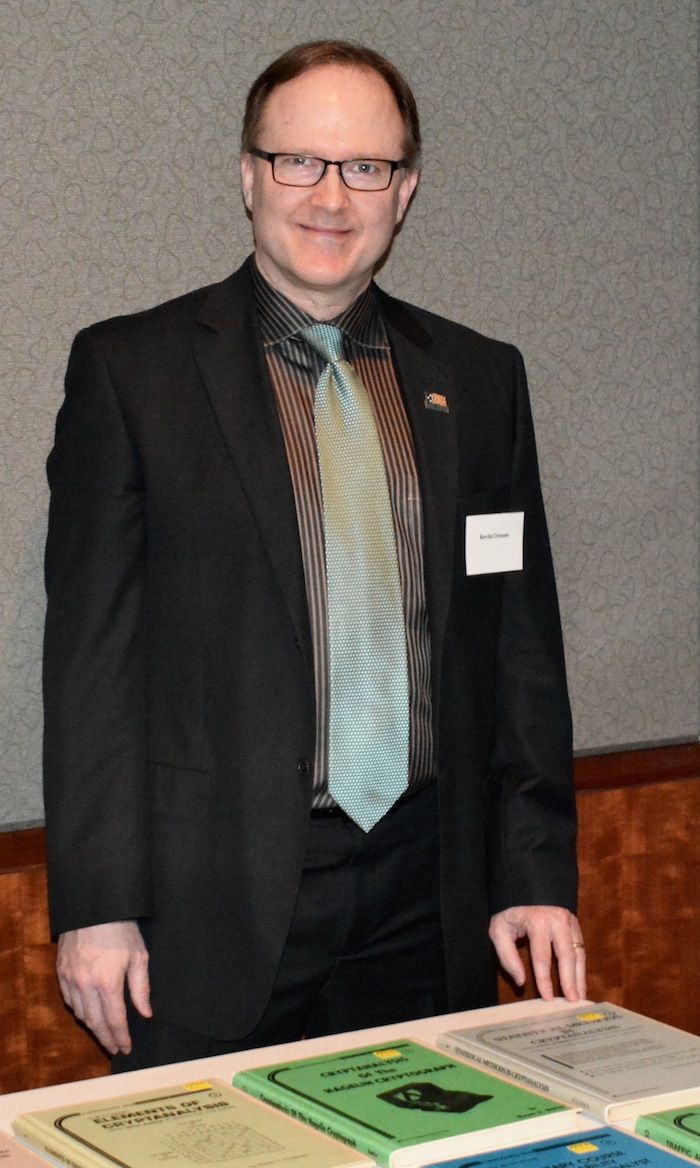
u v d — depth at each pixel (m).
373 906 1.69
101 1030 1.67
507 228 2.38
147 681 1.67
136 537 1.65
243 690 1.63
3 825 2.12
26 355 2.06
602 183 2.45
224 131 2.15
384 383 1.78
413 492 1.73
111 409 1.65
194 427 1.66
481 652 1.80
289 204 1.67
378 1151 1.08
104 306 2.10
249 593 1.63
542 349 2.43
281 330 1.73
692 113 2.51
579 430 2.48
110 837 1.60
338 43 1.72
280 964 1.66
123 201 2.09
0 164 2.01
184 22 2.10
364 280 1.76
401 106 1.73
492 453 1.83
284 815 1.62
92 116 2.06
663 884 2.54
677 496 2.58
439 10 2.29
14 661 2.10
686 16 2.49
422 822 1.73
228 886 1.63
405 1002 1.76
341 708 1.65
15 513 2.08
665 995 2.57
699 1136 1.12
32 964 2.06
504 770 1.84
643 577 2.57
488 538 1.80
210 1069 1.28
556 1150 1.10
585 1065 1.26
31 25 2.00
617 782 2.49
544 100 2.38
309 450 1.69
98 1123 1.13
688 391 2.58
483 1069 1.27
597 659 2.54
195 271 2.16
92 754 1.61
